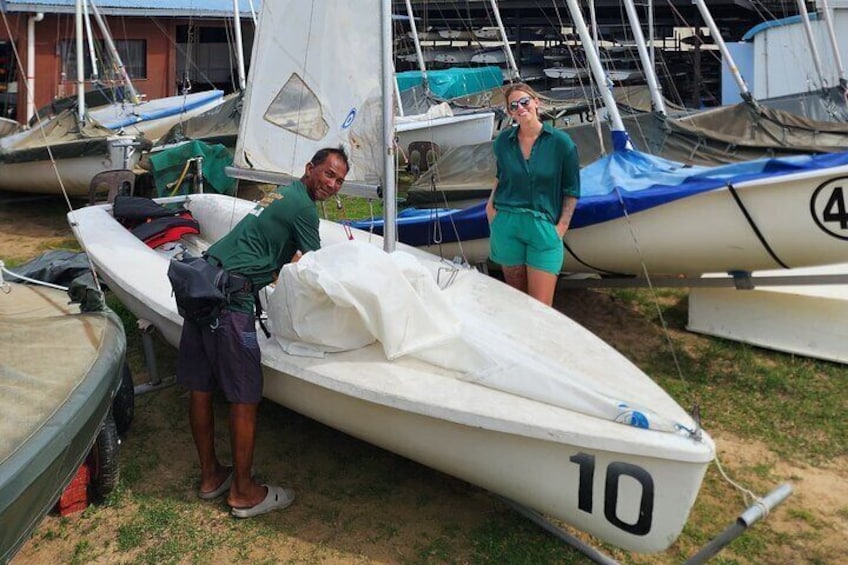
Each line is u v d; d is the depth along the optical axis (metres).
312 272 2.62
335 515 2.80
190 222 4.91
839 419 3.56
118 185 6.61
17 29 11.66
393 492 2.96
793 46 10.63
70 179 7.77
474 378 2.56
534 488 2.44
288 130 3.89
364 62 3.49
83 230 4.55
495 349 2.60
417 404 2.44
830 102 7.75
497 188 3.71
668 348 4.40
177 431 3.38
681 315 4.86
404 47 16.19
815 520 2.82
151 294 3.47
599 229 4.32
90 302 2.91
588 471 2.29
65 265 4.12
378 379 2.58
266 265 2.74
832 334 4.11
